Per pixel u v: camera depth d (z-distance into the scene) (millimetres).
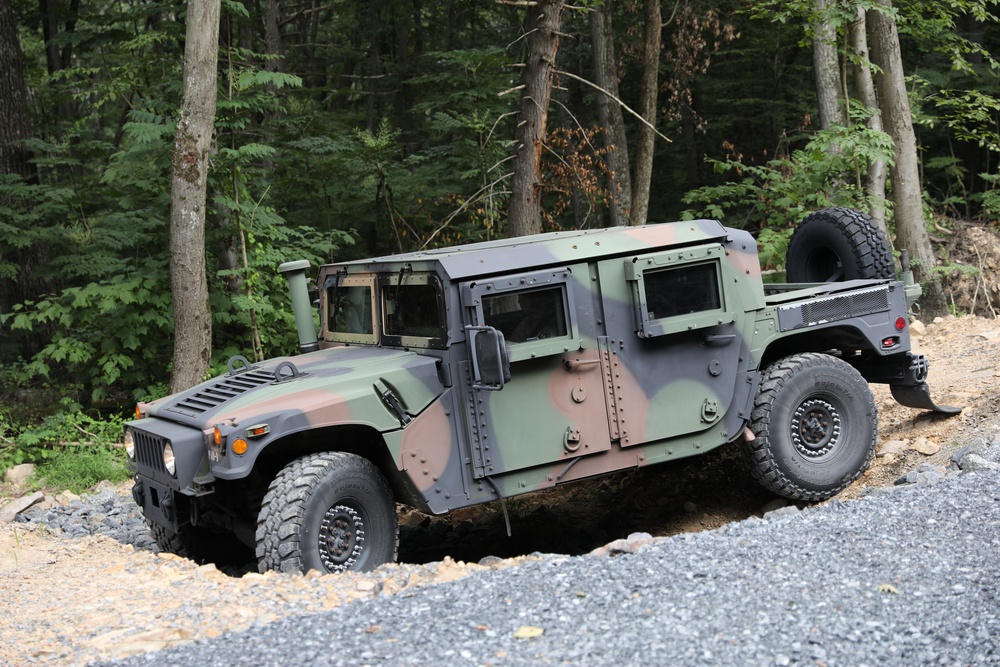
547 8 11297
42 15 19188
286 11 29297
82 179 13281
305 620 4250
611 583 4383
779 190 12961
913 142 12773
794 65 20828
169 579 5371
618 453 6246
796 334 6891
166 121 10688
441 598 4395
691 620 3871
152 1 12156
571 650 3658
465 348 5828
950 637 3527
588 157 13289
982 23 19375
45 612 4805
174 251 9742
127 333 10812
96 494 8586
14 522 7605
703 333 6426
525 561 5434
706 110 22328
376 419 5641
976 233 15898
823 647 3543
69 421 10188
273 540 5375
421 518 7973
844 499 6641
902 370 7352
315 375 5895
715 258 6387
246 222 11133
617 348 6176
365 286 6625
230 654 3863
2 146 14203
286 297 11633
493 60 15047
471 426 5844
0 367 12805
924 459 6945
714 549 4773
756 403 6633
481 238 14789
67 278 12883
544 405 6008
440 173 16250
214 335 11445
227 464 5336
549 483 6066
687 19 17281
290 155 14695
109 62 19469
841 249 7684
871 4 11719
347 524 5578
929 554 4438
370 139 14578
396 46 28812
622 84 21766
